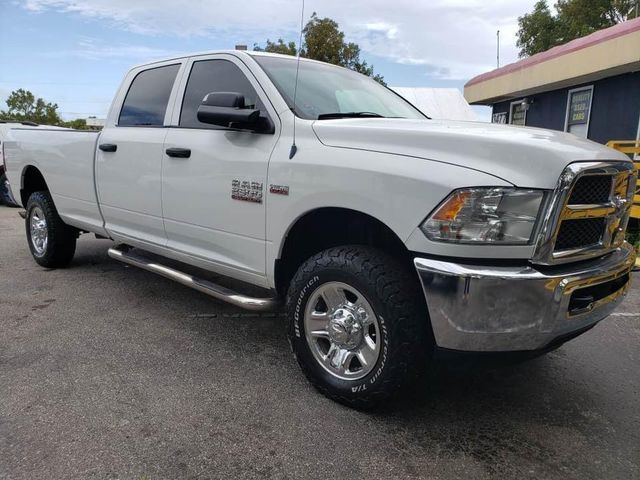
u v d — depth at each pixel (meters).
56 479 2.31
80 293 4.99
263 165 3.16
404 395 3.10
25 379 3.22
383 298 2.64
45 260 5.79
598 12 22.36
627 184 2.86
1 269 5.88
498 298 2.35
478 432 2.76
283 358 3.61
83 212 5.06
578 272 2.53
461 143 2.52
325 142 2.94
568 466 2.48
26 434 2.63
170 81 4.17
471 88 14.77
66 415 2.82
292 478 2.36
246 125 3.22
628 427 2.83
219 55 3.80
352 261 2.76
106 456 2.48
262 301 3.34
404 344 2.62
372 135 2.79
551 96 12.22
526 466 2.48
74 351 3.65
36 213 5.88
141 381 3.23
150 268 4.28
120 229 4.61
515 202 2.36
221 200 3.45
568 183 2.37
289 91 3.39
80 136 4.91
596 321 2.75
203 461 2.46
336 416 2.86
